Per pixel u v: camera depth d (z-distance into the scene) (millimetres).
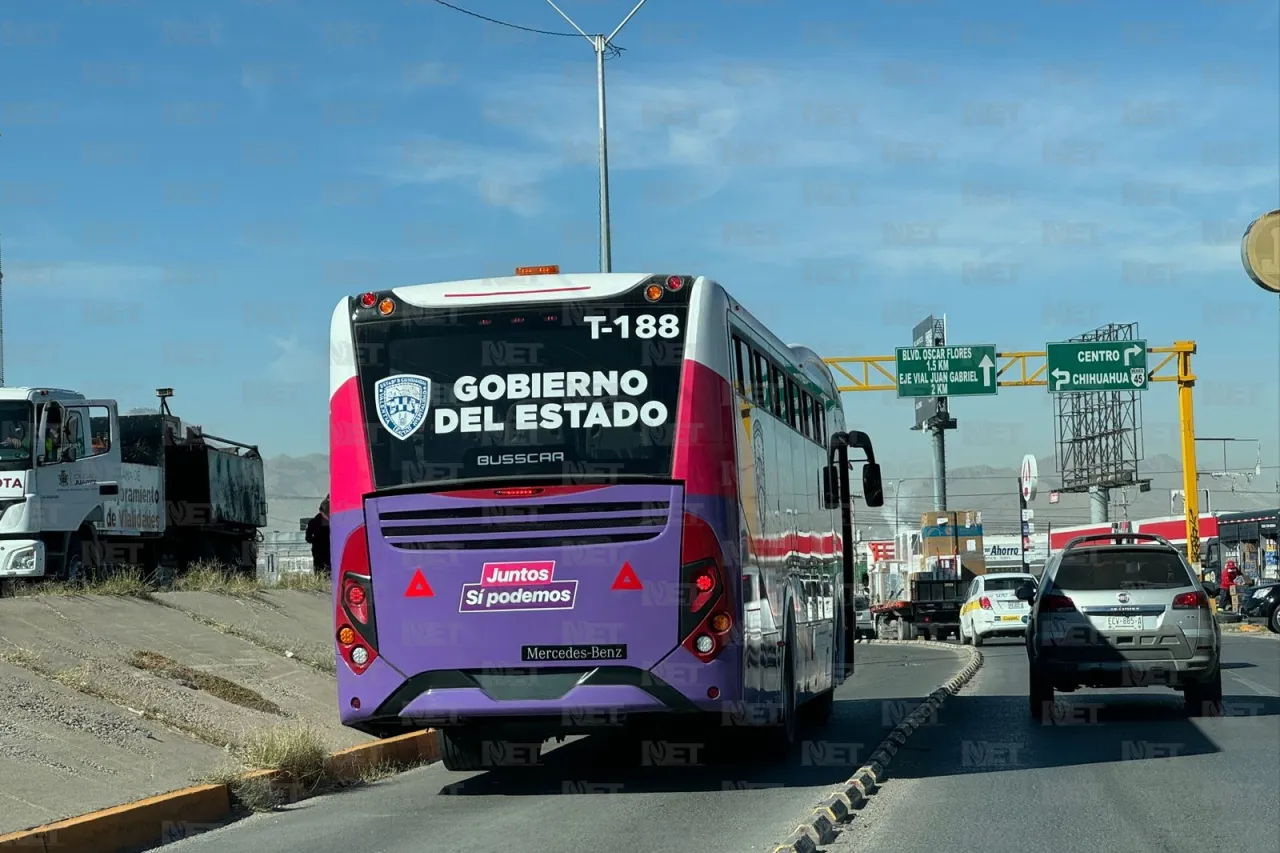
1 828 8312
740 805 9961
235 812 10258
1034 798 10102
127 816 8922
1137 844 8336
